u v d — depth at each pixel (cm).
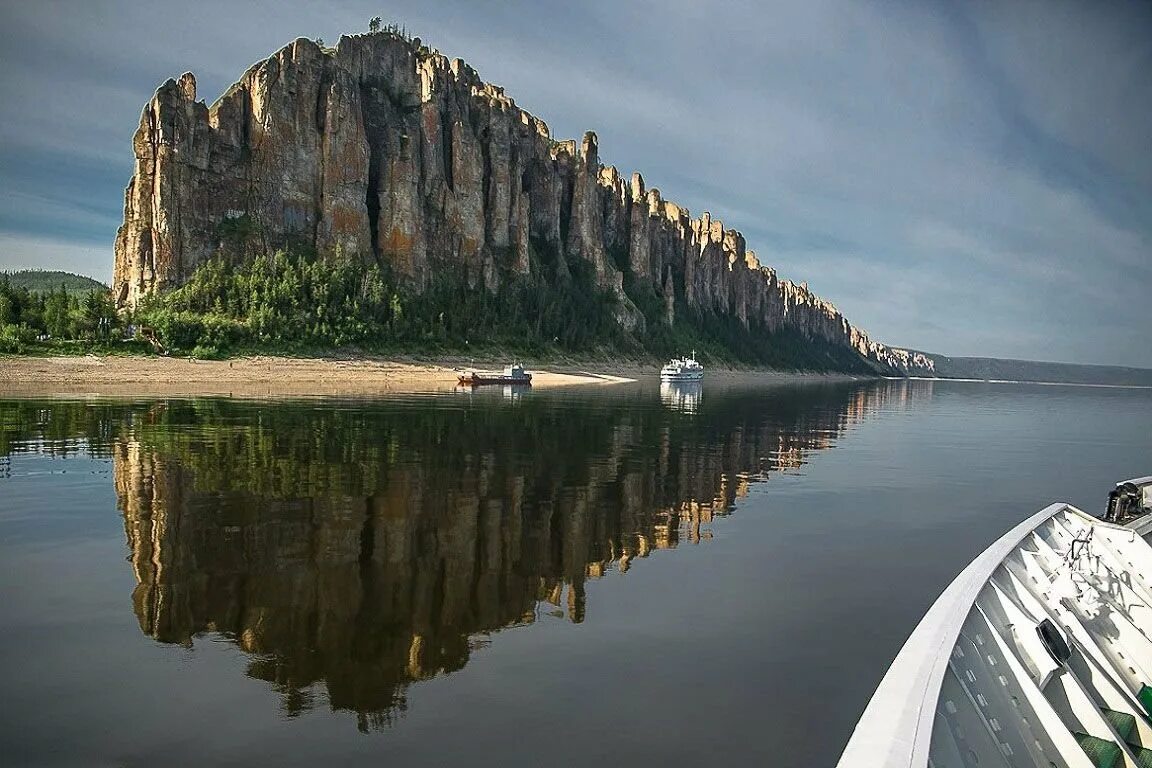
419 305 16088
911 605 1691
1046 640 1007
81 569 1742
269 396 7488
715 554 2094
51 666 1231
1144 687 1089
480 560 1939
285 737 1031
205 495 2570
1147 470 4556
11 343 9156
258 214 14975
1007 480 3875
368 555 1934
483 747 1020
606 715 1120
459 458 3659
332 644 1363
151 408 5666
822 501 2992
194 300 12575
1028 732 825
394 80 19125
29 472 2909
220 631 1405
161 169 13675
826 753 1028
